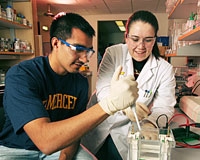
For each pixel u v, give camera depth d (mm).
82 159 1110
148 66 1265
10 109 742
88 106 1356
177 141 936
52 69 1005
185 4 1551
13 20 2111
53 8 4707
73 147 1106
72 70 896
